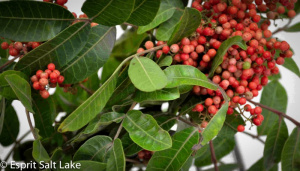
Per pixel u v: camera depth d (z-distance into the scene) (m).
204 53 0.27
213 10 0.27
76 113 0.23
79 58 0.27
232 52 0.26
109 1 0.23
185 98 0.29
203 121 0.27
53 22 0.24
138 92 0.26
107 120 0.26
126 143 0.28
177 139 0.26
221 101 0.27
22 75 0.25
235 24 0.27
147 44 0.27
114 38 0.27
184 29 0.25
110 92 0.24
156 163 0.25
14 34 0.24
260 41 0.27
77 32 0.25
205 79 0.25
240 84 0.27
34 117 0.29
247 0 0.28
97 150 0.26
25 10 0.23
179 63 0.27
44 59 0.25
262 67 0.27
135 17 0.24
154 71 0.22
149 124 0.25
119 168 0.24
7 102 0.29
